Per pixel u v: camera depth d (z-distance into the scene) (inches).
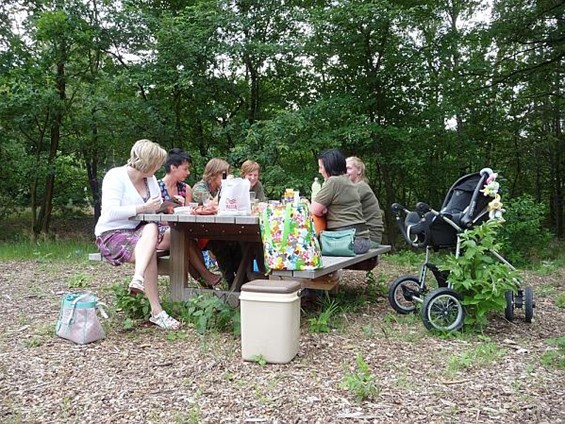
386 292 217.8
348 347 142.7
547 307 200.1
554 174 644.1
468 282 155.5
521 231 354.6
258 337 128.6
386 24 405.1
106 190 160.4
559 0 462.6
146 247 154.2
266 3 437.1
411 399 108.3
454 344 147.3
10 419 99.3
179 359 131.6
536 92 546.9
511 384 117.5
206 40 427.2
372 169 497.0
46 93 436.8
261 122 402.6
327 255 181.2
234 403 105.9
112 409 103.7
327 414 101.0
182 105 477.7
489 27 478.6
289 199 154.5
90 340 144.0
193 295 173.2
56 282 236.5
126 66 465.7
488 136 543.2
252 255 183.5
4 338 149.9
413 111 456.4
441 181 476.4
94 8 452.4
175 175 206.4
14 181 510.9
